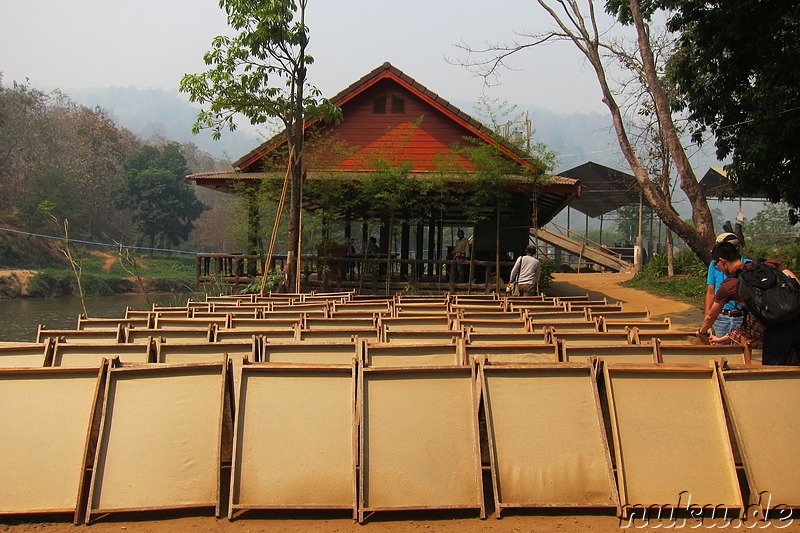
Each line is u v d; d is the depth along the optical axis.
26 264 43.38
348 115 20.55
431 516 4.24
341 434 4.43
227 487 4.59
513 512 4.27
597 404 4.49
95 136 64.56
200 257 18.92
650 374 4.57
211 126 15.65
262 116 15.82
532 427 4.42
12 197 53.19
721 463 4.36
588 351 5.67
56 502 4.26
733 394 4.52
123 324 8.20
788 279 5.47
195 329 6.92
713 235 11.93
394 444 4.36
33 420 4.48
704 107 15.29
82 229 56.19
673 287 22.83
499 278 17.41
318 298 12.37
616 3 15.63
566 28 13.41
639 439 4.39
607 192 32.66
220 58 14.96
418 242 22.17
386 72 20.12
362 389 4.45
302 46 15.02
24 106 60.97
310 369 4.58
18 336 20.28
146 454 4.37
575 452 4.37
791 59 13.25
